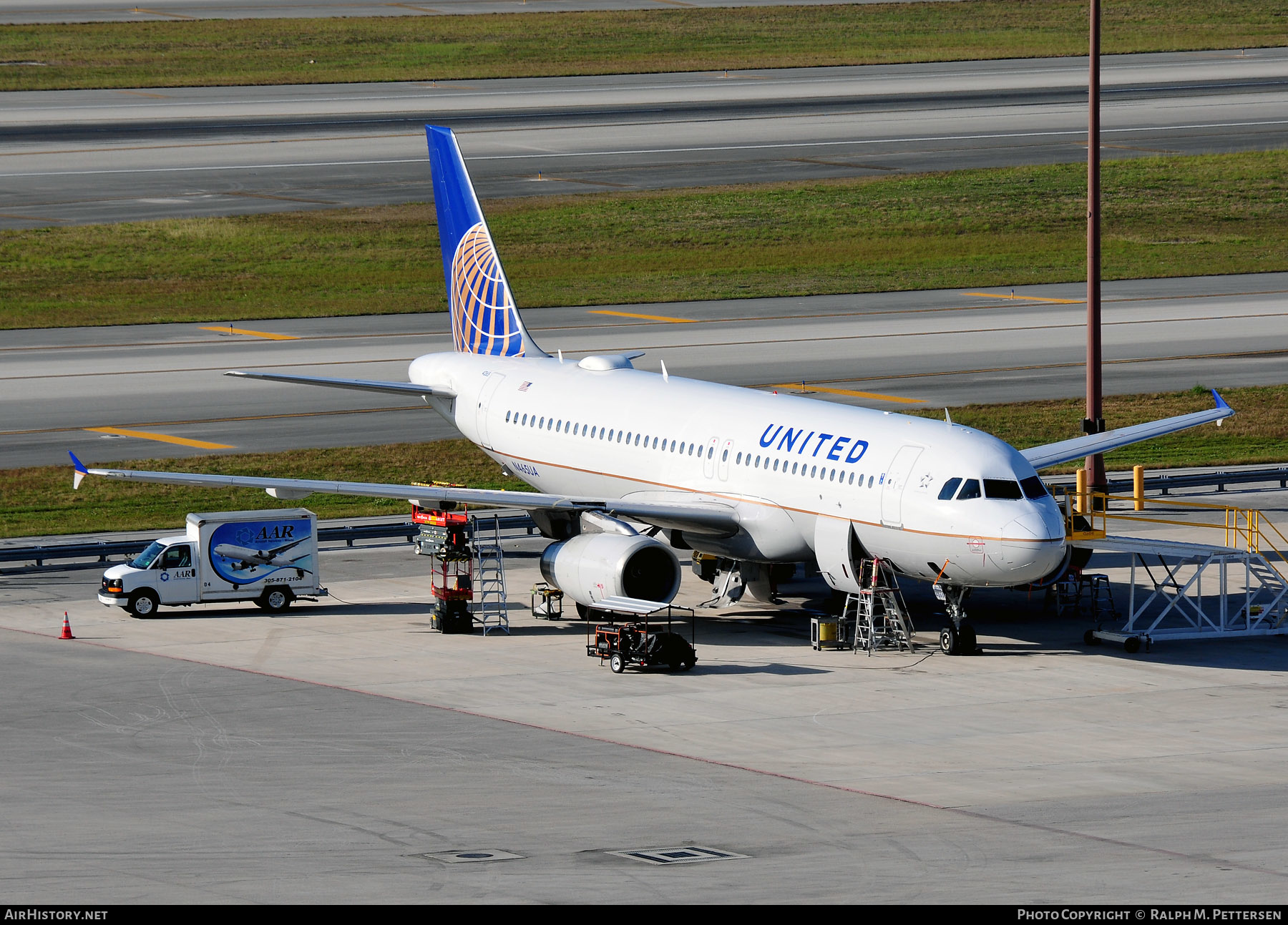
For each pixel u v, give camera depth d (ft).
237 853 315.58
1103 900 283.38
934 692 471.21
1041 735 422.82
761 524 552.41
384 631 558.15
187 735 422.41
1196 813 348.38
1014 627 563.48
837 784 374.63
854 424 541.34
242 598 588.09
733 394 599.16
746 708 452.35
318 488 552.82
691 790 368.68
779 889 290.97
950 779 378.94
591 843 323.16
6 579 643.04
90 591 623.77
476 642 541.34
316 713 446.60
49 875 299.79
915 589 626.23
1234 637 546.67
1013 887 292.20
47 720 438.81
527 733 424.05
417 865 307.37
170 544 583.58
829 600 579.07
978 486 492.95
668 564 529.86
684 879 297.74
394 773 384.06
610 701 460.55
